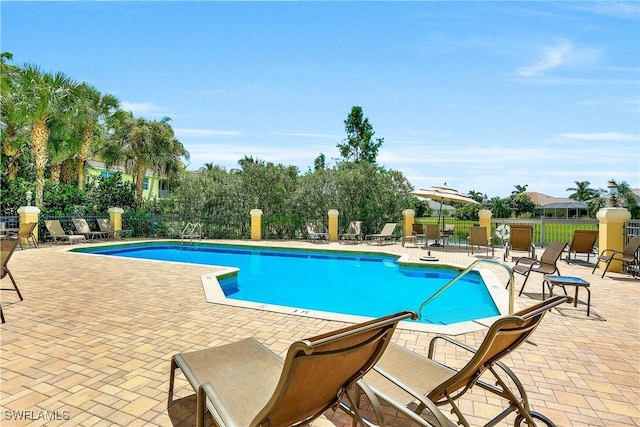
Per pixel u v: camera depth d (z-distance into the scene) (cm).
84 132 1712
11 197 1491
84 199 1673
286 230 1752
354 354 180
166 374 321
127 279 742
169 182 2188
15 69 1562
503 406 278
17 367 332
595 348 397
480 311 646
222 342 399
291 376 158
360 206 1725
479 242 1177
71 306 538
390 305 711
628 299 617
